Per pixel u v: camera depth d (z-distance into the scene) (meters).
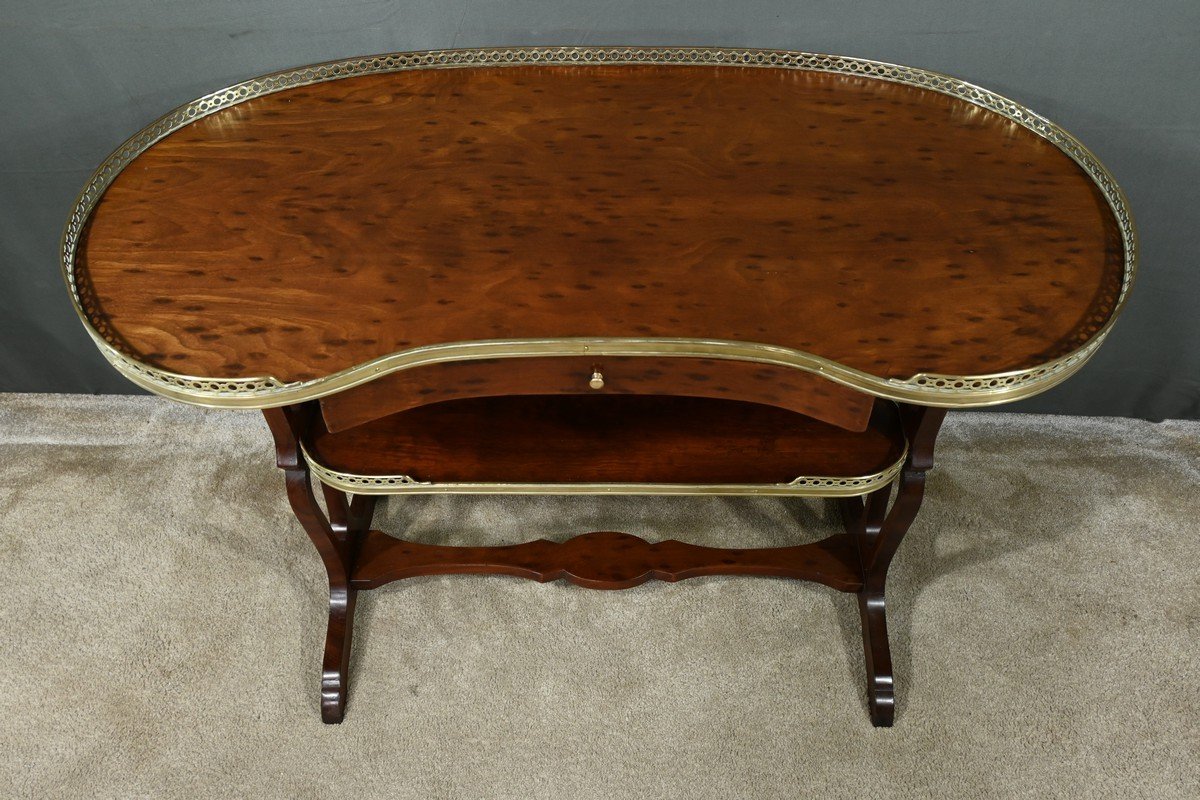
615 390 1.15
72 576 1.77
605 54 1.60
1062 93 1.67
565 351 1.06
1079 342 1.06
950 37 1.62
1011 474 1.97
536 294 1.13
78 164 1.80
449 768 1.50
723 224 1.25
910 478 1.35
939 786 1.47
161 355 1.05
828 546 1.67
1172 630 1.68
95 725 1.55
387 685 1.60
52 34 1.61
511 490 1.33
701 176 1.34
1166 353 1.98
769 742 1.52
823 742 1.52
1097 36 1.58
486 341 1.06
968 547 1.82
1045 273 1.17
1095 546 1.82
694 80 1.57
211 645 1.66
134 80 1.69
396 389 1.12
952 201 1.29
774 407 1.43
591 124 1.46
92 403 2.14
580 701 1.58
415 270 1.17
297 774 1.49
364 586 1.65
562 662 1.63
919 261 1.19
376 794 1.47
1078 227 1.25
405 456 1.35
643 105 1.50
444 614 1.71
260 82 1.51
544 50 1.59
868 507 1.62
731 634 1.67
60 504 1.90
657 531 1.85
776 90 1.55
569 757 1.51
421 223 1.25
